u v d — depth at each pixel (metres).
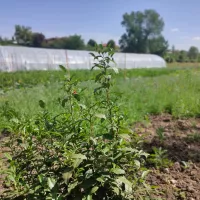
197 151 3.35
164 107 5.97
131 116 4.78
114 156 1.72
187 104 5.78
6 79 9.98
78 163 1.56
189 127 4.58
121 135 1.79
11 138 1.99
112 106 1.93
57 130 1.85
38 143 1.93
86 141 1.83
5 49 16.06
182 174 2.71
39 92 6.15
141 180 1.90
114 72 2.03
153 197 2.20
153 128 4.52
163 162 2.84
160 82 8.48
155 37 62.09
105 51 1.87
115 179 1.64
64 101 1.92
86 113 1.92
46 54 17.95
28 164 1.86
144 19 61.09
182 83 7.65
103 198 1.68
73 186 1.56
